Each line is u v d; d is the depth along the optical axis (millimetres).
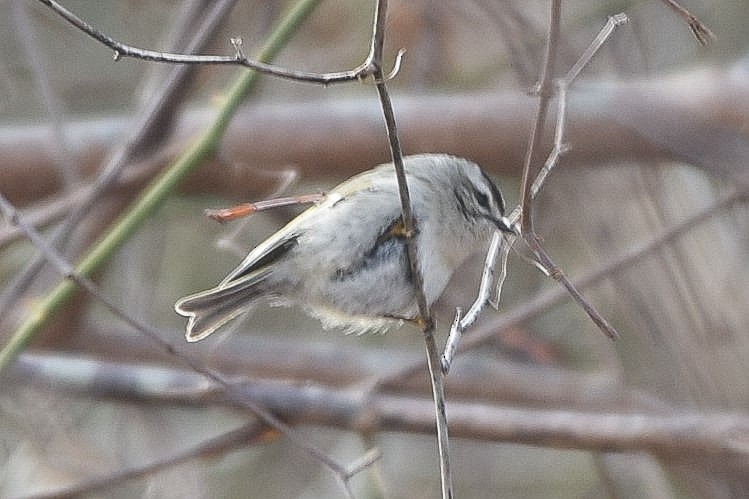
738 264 11625
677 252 11656
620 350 12453
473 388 12484
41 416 12398
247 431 10570
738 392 11523
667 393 11930
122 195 11906
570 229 12547
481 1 11953
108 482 10594
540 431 10289
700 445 10172
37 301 10859
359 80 6152
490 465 15469
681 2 13656
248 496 14945
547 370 12648
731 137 11141
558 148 7289
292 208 12148
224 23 11711
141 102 12492
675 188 11828
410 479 15289
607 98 11414
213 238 14414
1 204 8867
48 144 12297
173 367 12430
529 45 11828
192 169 10031
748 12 14031
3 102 13797
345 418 10547
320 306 8070
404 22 13148
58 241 10547
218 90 12719
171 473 12883
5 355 9594
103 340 12320
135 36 14141
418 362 11109
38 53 12266
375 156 12117
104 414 14188
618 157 11586
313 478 14922
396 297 7930
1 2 13680
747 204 11391
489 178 8484
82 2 14141
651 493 12828
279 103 12484
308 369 12625
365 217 7793
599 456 13000
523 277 14242
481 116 11875
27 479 12312
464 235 8234
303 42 13719
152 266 14070
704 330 11609
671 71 13266
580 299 6562
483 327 12273
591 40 12531
